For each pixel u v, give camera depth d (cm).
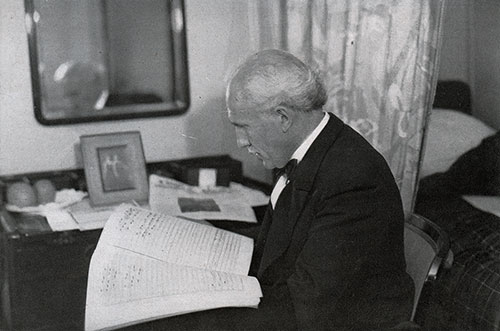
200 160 220
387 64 168
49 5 197
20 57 197
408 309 115
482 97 232
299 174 117
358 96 176
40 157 206
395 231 115
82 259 176
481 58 228
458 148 214
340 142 117
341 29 175
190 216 183
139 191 200
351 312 111
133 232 122
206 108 221
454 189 211
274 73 112
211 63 218
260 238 133
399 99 167
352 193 111
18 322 173
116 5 204
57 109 204
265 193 212
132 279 110
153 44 210
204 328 106
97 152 197
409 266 126
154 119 216
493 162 212
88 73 205
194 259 119
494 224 184
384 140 173
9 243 169
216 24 214
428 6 160
